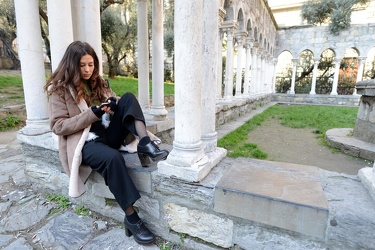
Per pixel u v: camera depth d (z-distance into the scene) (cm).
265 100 1486
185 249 170
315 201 134
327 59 1830
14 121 565
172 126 439
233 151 410
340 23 1516
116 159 158
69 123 163
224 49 1786
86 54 169
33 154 246
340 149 433
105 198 205
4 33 1432
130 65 2073
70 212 214
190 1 151
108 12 1374
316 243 132
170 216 174
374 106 415
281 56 2003
